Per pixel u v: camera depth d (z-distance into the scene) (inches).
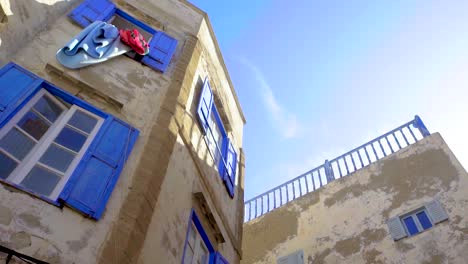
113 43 327.3
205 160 359.3
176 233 265.1
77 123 252.8
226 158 413.7
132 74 321.4
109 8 375.6
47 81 256.4
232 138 467.2
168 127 293.9
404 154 628.7
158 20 419.8
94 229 203.3
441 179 561.0
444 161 578.6
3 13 253.9
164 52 371.2
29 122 232.8
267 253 653.3
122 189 230.4
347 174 674.2
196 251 298.7
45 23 302.7
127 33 343.9
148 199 237.3
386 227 561.0
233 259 363.9
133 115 285.7
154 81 330.3
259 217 722.8
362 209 607.2
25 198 192.7
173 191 278.8
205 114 372.8
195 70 386.9
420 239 520.7
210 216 317.7
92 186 217.9
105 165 233.5
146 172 248.1
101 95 275.9
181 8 460.1
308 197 690.2
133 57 339.3
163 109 305.6
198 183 328.2
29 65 265.0
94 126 257.3
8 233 177.6
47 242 185.0
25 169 213.0
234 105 512.1
